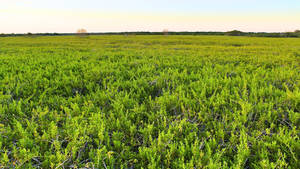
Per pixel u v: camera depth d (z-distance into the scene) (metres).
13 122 2.68
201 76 5.13
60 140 2.29
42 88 4.32
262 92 3.60
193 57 9.20
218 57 9.27
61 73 5.59
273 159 2.02
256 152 2.05
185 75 5.14
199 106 3.18
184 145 2.24
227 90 3.74
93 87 4.55
